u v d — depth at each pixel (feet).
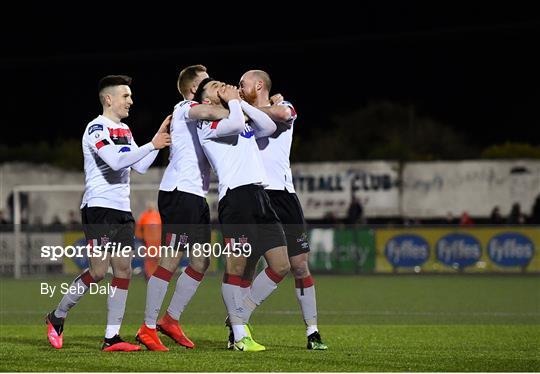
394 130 452.35
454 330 105.91
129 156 79.36
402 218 293.64
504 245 241.14
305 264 84.23
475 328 108.68
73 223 256.11
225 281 81.15
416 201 296.71
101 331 104.27
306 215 298.15
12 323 116.06
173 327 84.28
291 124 86.17
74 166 305.94
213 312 135.33
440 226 244.01
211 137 80.84
